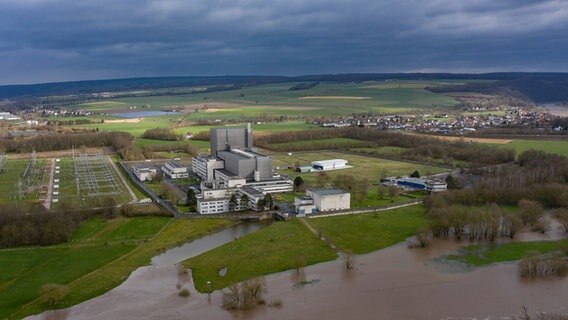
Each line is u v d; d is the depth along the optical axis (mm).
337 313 168875
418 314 167625
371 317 166000
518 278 195875
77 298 180750
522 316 164375
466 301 176625
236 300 176375
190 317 167375
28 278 197625
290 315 167875
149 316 168500
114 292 186750
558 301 175500
